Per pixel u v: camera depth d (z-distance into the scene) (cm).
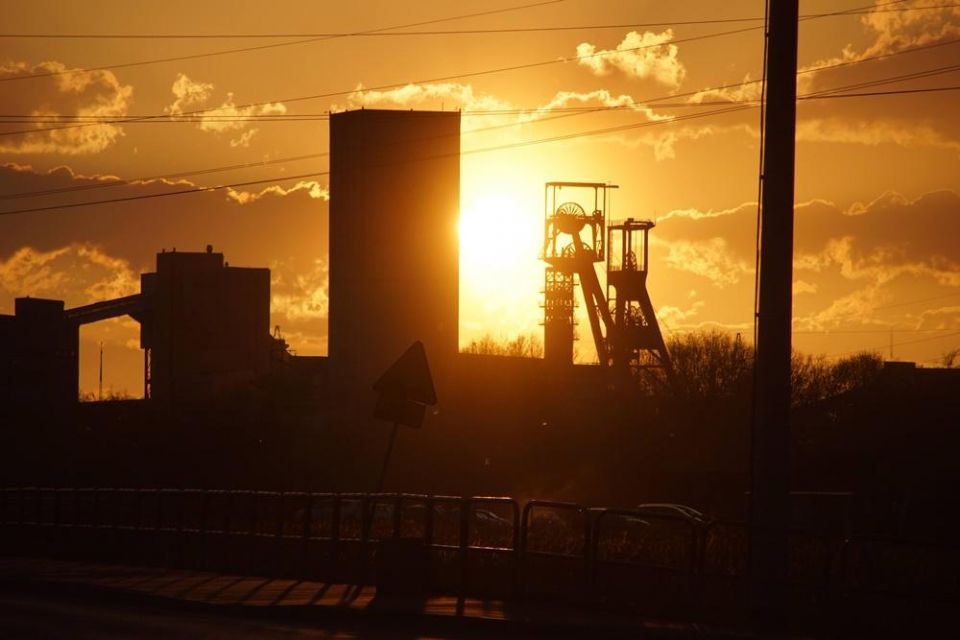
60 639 6681
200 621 7562
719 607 7281
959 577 6612
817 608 6950
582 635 6988
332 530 9562
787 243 7162
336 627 7262
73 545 12388
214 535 10675
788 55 7162
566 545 8531
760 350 7206
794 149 7188
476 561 8450
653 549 8362
